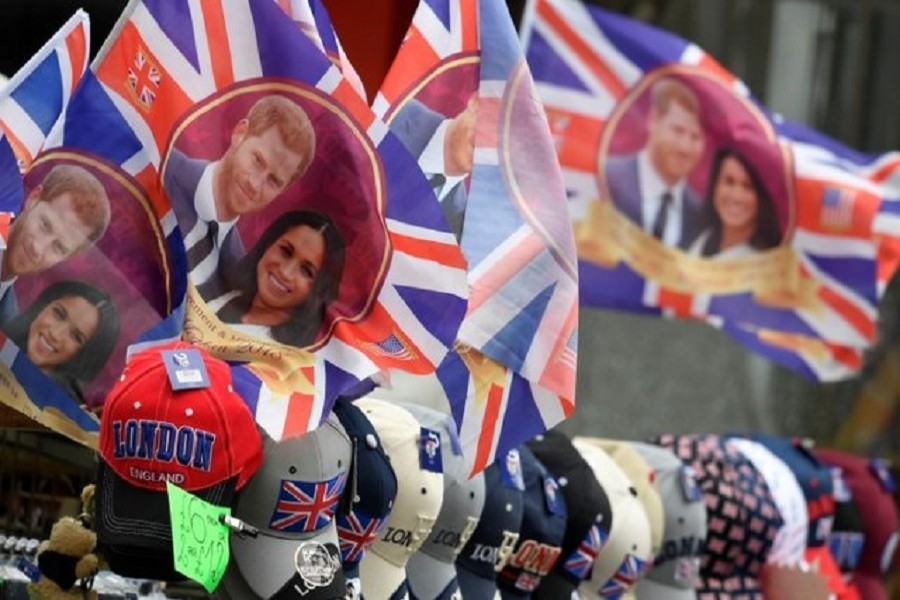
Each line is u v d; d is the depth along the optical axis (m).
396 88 19.59
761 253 30.59
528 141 19.72
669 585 25.20
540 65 29.69
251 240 17.36
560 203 19.64
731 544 26.25
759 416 40.03
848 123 42.38
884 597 31.09
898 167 31.47
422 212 17.36
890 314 42.56
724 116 30.27
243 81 17.42
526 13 29.52
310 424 16.52
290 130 17.36
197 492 15.73
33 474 20.38
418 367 17.28
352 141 17.25
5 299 17.83
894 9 42.56
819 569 28.52
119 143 17.77
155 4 17.58
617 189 29.94
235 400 15.95
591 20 29.77
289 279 17.28
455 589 20.44
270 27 17.31
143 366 15.95
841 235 30.61
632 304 30.09
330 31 18.33
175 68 17.55
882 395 42.09
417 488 19.08
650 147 30.05
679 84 30.14
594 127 29.88
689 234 30.30
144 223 17.88
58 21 22.58
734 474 26.48
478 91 19.77
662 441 26.97
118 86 17.69
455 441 19.66
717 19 40.84
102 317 17.94
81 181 17.84
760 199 30.53
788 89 41.75
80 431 18.03
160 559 15.96
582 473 23.20
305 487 16.58
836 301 30.83
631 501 24.08
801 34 41.81
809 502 28.41
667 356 38.56
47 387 18.00
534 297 19.41
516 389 19.42
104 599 19.80
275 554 16.50
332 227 17.31
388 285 17.30
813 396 40.81
